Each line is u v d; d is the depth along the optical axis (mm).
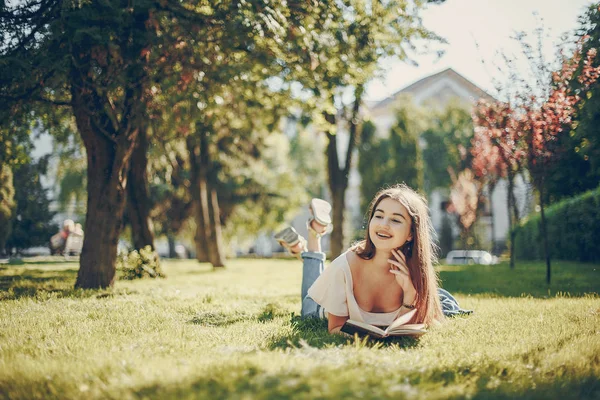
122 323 5094
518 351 3857
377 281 4504
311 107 11867
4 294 7695
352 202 50812
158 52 9055
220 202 31312
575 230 16844
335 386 2539
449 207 32156
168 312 6000
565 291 8992
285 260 31719
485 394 2846
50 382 2990
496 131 12141
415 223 4395
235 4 8438
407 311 4527
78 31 7824
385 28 10141
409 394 2613
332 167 21859
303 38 9031
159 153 17500
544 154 10883
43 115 11047
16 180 22094
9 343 4074
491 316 5750
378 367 3152
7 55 8336
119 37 8578
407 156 36562
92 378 3029
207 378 2830
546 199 17125
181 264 23969
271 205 33500
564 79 10133
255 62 9766
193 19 8844
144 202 14266
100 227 9438
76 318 5410
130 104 9422
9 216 15430
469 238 26891
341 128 22016
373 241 4355
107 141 9523
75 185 30016
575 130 8266
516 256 23750
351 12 9820
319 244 5914
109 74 8836
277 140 30219
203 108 10602
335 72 10242
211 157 24609
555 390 2971
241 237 37531
